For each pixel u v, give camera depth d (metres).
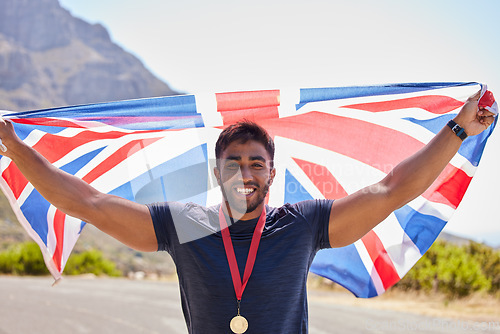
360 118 3.20
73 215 2.55
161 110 2.94
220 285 2.42
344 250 3.29
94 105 2.87
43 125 3.01
